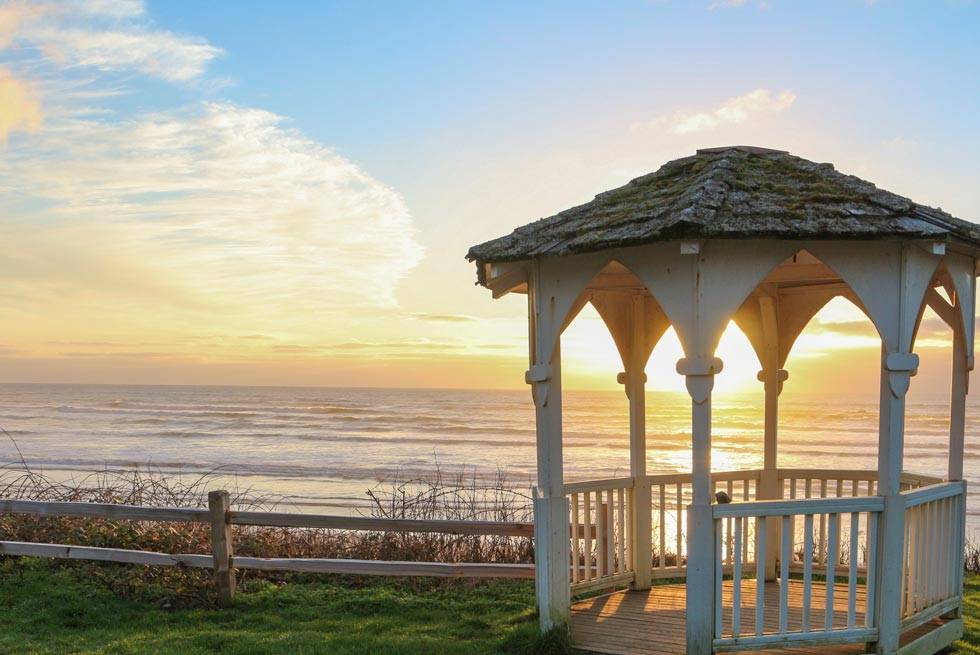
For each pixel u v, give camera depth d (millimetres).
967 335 5996
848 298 7355
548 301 5922
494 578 8383
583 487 7117
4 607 7312
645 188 6367
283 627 6926
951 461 6195
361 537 9562
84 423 53938
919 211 5352
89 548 7758
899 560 5355
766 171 6059
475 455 36938
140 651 6180
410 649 6223
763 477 7941
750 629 5855
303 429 49406
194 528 9000
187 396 104438
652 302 7496
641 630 6164
